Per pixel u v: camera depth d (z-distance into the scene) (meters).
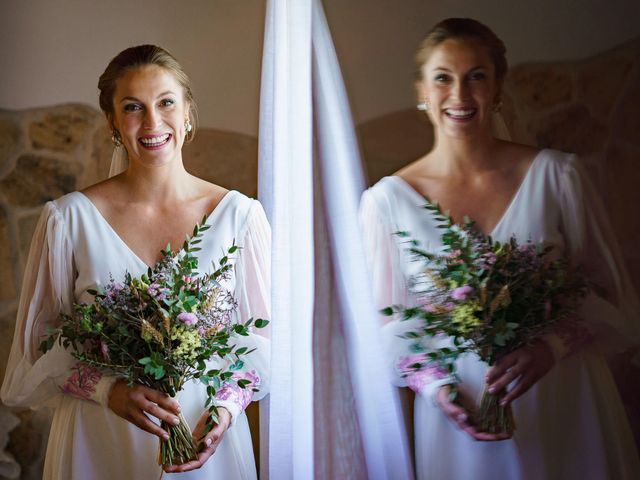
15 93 2.87
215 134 2.73
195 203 2.31
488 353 2.13
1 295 2.87
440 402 2.23
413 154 2.45
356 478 2.46
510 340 2.13
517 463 2.23
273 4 2.67
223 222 2.29
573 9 2.36
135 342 2.04
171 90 2.31
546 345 2.16
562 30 2.37
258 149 2.68
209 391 2.05
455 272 2.14
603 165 2.33
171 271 2.13
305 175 2.57
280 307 2.49
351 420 2.46
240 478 2.21
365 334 2.42
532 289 2.12
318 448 2.47
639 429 2.22
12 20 2.85
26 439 2.83
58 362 2.13
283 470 2.49
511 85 2.39
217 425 2.09
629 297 2.24
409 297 2.36
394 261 2.40
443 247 2.34
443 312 2.16
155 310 2.03
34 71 2.86
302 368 2.47
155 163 2.29
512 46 2.39
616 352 2.22
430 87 2.43
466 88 2.39
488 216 2.32
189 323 2.00
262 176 2.63
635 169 2.31
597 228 2.28
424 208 2.39
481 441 2.24
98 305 2.06
